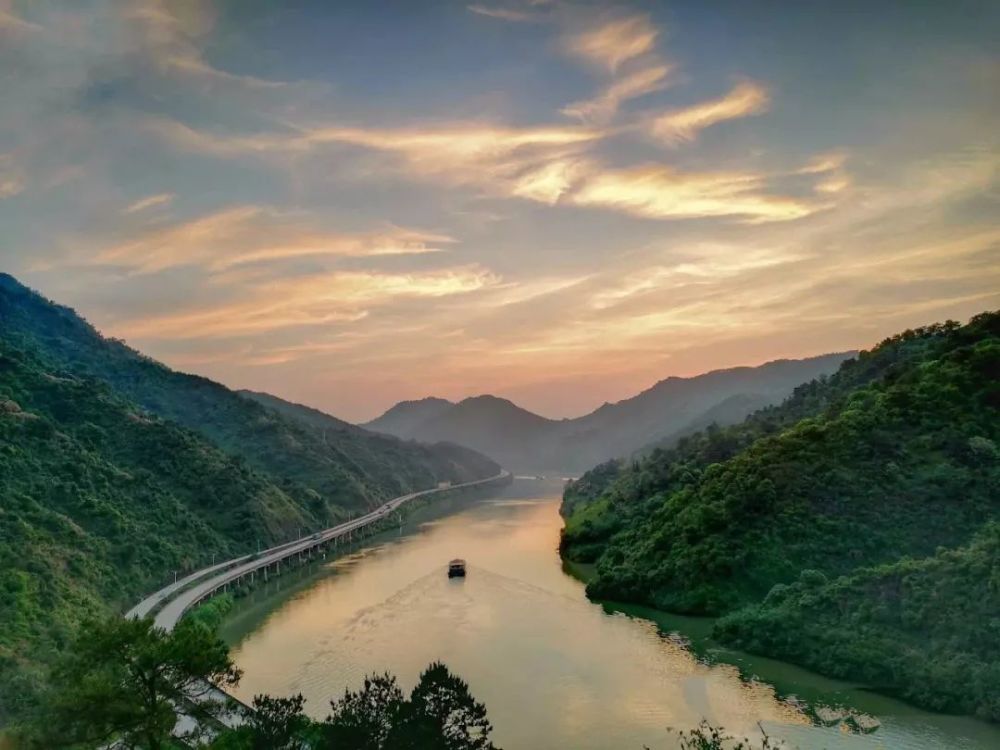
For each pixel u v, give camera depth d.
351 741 36.41
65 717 35.94
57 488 105.06
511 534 173.62
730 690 64.62
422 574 121.62
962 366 108.44
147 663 37.59
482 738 38.41
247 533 138.12
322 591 113.50
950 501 88.50
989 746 52.97
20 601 69.19
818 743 53.72
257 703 38.59
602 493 184.50
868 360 153.62
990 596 65.69
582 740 55.16
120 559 98.31
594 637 81.19
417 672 70.94
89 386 163.62
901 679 63.03
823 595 75.69
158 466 143.75
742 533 93.81
